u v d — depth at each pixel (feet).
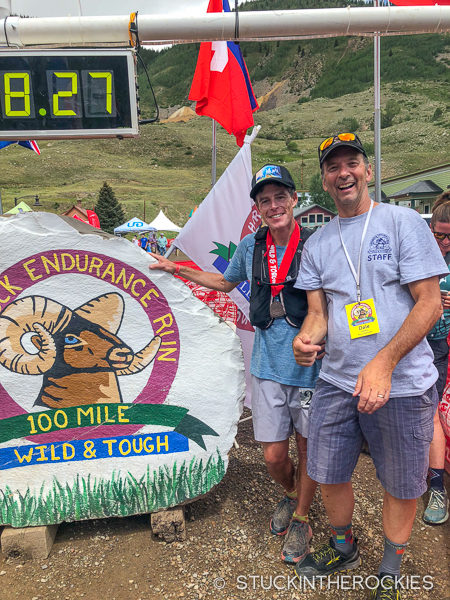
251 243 9.03
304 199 224.12
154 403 9.08
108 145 386.93
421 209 128.57
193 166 364.58
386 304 6.80
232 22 11.05
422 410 6.79
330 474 7.43
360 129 456.45
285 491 9.36
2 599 7.71
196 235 12.38
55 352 8.81
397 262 6.77
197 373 9.14
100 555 8.69
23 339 8.74
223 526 9.40
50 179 298.56
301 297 8.20
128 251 8.76
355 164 6.94
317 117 522.88
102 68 10.66
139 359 9.02
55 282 8.71
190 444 9.20
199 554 8.67
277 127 514.68
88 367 8.89
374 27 11.30
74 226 8.64
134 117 10.98
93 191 261.85
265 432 8.46
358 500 10.16
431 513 9.66
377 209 7.13
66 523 9.59
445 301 10.55
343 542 8.08
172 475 9.18
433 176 140.36
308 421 7.84
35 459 8.89
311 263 7.59
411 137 388.57
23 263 8.58
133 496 9.10
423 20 11.13
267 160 389.19
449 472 11.25
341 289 7.07
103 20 10.79
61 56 10.50
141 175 323.37
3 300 8.65
